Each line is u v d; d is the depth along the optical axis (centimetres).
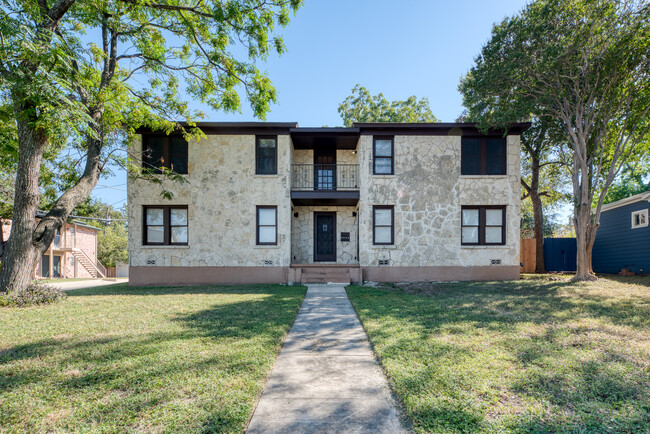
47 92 707
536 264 1633
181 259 1298
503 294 930
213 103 1223
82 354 435
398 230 1306
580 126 1162
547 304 756
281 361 429
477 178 1311
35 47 679
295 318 677
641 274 1449
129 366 391
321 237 1491
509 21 1114
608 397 312
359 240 1338
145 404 303
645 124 1273
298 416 292
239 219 1308
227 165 1316
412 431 268
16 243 845
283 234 1305
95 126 958
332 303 851
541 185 2020
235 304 803
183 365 393
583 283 1124
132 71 1120
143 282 1291
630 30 980
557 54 1016
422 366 387
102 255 3866
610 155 1432
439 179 1314
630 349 436
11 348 464
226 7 969
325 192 1316
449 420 275
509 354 423
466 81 1309
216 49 1089
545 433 256
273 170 1334
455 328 552
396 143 1324
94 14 928
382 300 853
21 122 848
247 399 312
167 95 1190
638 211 1478
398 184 1314
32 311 727
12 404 305
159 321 621
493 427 263
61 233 2788
